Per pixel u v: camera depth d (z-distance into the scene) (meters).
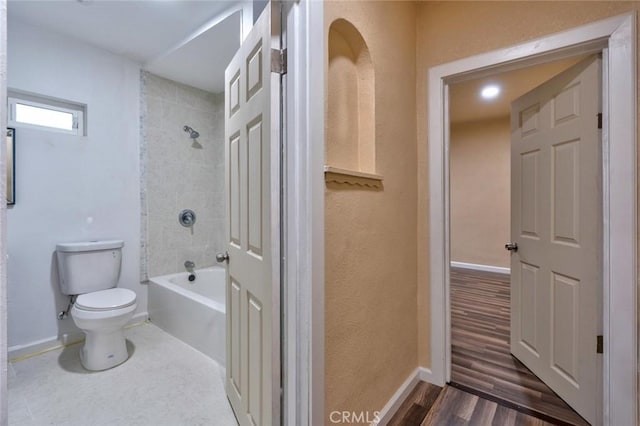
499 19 1.65
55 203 2.28
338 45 1.32
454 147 5.16
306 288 1.04
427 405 1.64
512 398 1.70
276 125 1.09
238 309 1.48
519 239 2.07
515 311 2.12
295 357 1.05
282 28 1.10
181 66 2.68
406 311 1.73
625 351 1.34
